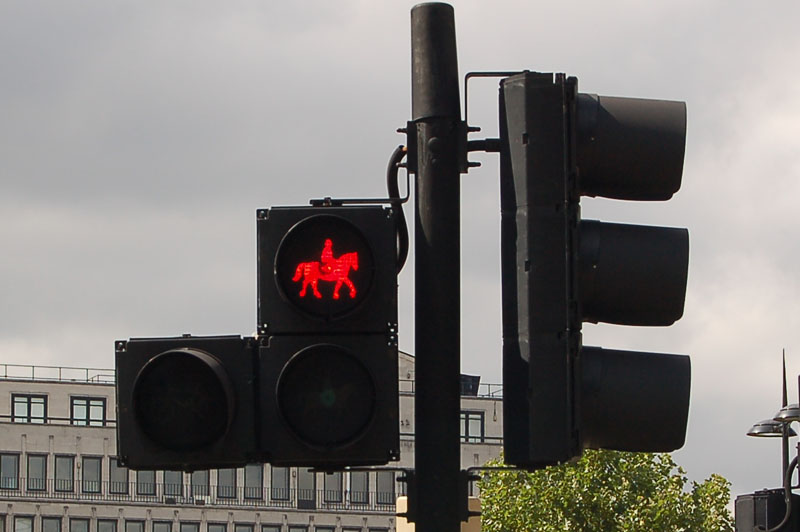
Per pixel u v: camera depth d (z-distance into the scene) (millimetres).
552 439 9078
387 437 9133
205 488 148125
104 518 146000
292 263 9211
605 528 77188
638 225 9422
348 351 9117
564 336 9109
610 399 9266
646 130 9383
